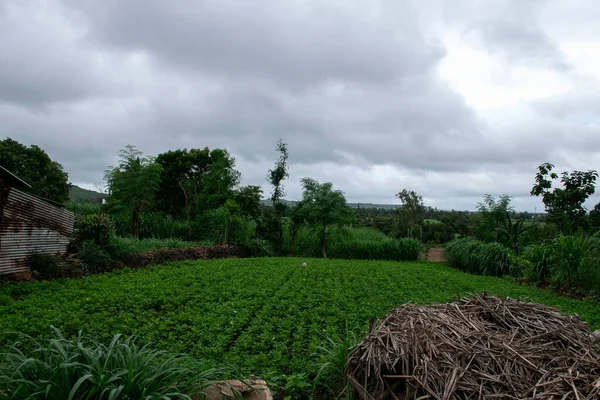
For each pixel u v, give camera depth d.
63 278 12.44
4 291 10.23
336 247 24.88
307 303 10.09
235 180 26.94
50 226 13.59
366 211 52.78
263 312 8.99
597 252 13.51
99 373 3.10
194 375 3.62
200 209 26.88
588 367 3.31
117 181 20.61
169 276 13.45
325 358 5.42
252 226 24.94
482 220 22.53
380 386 3.42
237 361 6.03
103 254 14.20
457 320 3.86
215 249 20.66
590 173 18.14
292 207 26.27
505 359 3.31
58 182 23.47
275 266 17.05
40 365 3.25
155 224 23.84
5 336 6.87
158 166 21.42
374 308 9.59
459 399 3.06
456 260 20.58
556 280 14.27
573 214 18.39
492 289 13.26
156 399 3.00
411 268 18.28
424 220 34.66
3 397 3.00
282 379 5.55
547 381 3.06
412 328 3.58
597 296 12.28
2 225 11.52
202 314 8.74
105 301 9.56
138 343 6.85
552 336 3.73
